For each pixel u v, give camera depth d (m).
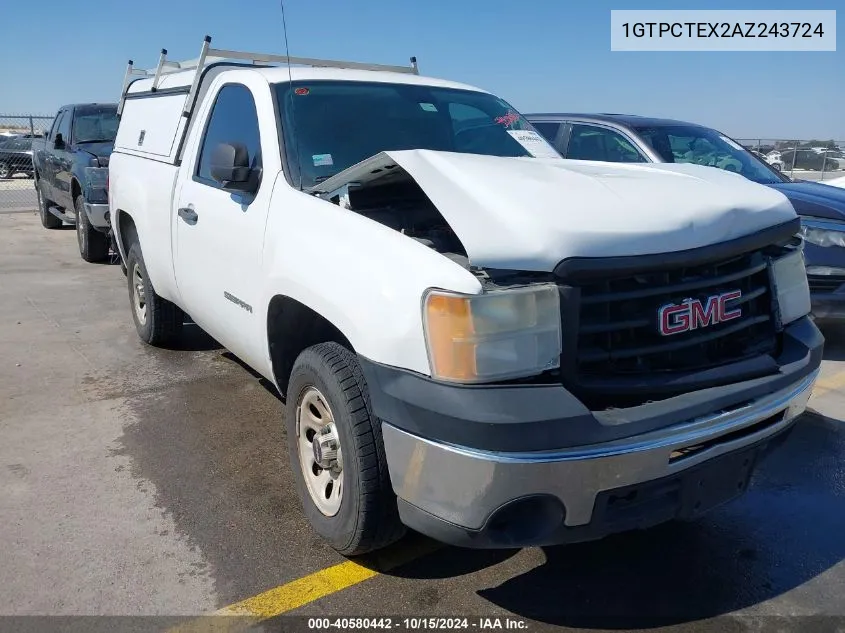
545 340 2.30
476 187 2.57
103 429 4.24
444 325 2.26
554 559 3.08
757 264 2.79
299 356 3.04
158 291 5.13
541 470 2.20
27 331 6.23
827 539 3.24
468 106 4.38
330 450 2.93
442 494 2.31
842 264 5.40
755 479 3.79
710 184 2.94
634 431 2.30
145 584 2.84
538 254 2.30
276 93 3.73
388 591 2.85
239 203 3.62
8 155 22.66
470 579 2.94
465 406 2.22
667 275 2.48
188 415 4.46
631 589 2.88
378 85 4.14
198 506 3.42
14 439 4.09
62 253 10.37
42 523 3.24
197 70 4.50
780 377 2.70
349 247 2.73
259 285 3.36
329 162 3.54
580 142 7.07
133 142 5.59
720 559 3.09
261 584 2.87
